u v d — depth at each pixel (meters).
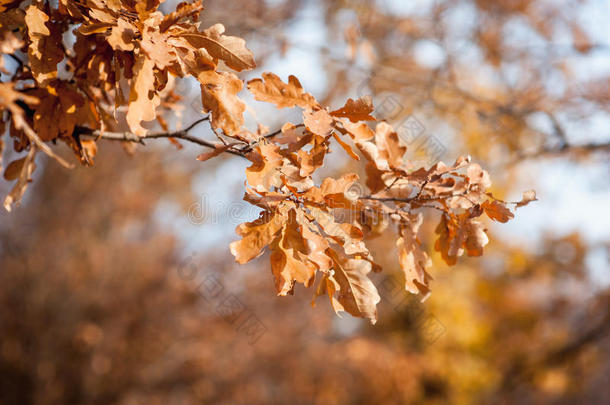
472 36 6.37
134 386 9.41
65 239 9.47
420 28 6.29
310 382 9.91
